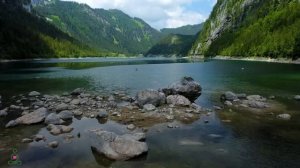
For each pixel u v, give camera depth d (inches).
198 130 800.3
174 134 764.0
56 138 724.7
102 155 616.1
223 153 631.8
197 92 1334.9
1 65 4143.7
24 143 687.7
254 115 961.5
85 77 2300.7
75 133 767.7
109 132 705.6
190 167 560.1
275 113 986.7
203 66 3833.7
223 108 1074.1
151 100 1094.4
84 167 560.1
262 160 593.6
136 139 684.7
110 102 1151.0
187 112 1008.9
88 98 1279.5
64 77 2299.5
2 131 783.1
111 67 3715.6
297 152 636.7
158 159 598.5
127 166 564.7
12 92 1491.1
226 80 2026.3
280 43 4881.9
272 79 2054.6
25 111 1015.0
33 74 2576.3
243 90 1530.5
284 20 6043.3
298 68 3078.2
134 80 2076.8
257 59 5649.6
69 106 1077.1
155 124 860.0
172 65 4227.4
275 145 680.4
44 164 572.1
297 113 983.0
